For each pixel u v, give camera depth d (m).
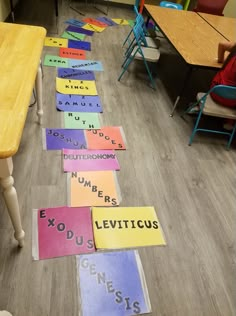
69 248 1.47
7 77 1.14
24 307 1.24
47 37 3.57
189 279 1.46
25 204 1.63
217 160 2.28
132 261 1.48
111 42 3.83
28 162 1.89
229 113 2.17
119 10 5.04
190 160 2.22
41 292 1.29
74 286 1.34
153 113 2.65
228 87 1.92
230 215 1.86
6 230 1.49
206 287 1.45
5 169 0.99
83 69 3.07
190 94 3.04
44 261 1.40
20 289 1.29
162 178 2.00
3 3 3.34
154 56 2.85
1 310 1.20
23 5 4.31
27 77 1.17
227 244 1.67
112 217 1.66
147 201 1.81
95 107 2.55
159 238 1.61
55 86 2.69
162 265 1.49
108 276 1.39
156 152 2.21
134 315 1.29
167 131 2.46
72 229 1.55
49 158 1.95
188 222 1.74
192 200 1.89
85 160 1.99
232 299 1.42
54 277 1.35
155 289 1.39
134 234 1.60
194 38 2.64
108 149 2.13
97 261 1.44
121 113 2.56
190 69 2.26
